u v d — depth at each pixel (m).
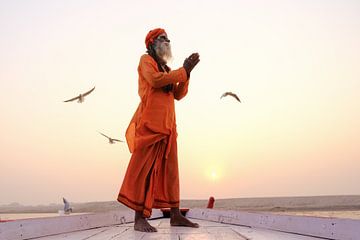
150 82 3.57
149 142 3.57
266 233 3.12
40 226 3.04
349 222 2.47
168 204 3.83
